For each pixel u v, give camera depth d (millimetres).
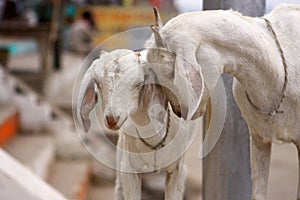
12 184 2600
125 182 2982
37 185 2832
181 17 2510
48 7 14297
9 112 7719
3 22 11125
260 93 2682
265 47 2598
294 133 2824
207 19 2506
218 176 3594
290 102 2744
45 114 8359
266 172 2975
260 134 2861
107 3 18500
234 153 3547
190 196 7207
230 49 2518
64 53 16516
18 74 11000
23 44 14547
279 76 2674
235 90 2826
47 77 11008
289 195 8008
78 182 6992
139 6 16859
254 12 3473
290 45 2756
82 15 16609
